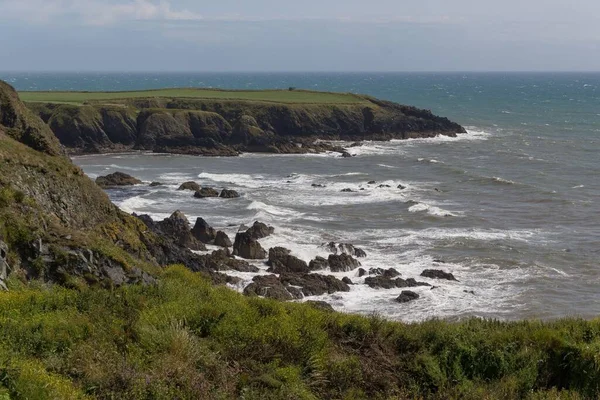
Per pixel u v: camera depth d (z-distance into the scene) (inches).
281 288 1216.2
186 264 1158.3
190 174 2726.4
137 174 2689.5
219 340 532.7
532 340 593.6
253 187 2389.3
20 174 896.9
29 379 407.5
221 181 2536.9
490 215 1980.8
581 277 1403.8
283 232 1684.3
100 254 771.4
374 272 1380.4
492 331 626.2
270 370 497.0
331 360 540.1
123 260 786.2
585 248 1619.1
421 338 607.2
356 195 2244.1
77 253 751.7
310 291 1247.5
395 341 600.1
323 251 1501.0
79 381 437.1
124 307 578.2
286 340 537.6
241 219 1843.0
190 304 589.9
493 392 509.7
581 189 2399.1
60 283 708.0
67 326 505.4
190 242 1501.0
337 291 1267.2
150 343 492.7
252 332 542.0
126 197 2135.8
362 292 1267.2
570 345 569.0
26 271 704.4
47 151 1043.3
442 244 1631.4
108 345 489.7
